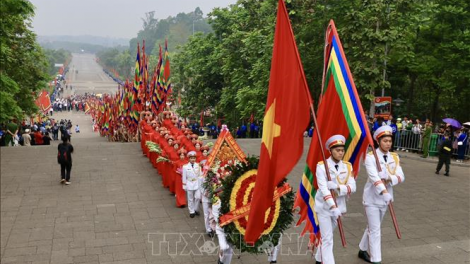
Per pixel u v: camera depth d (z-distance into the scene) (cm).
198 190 1033
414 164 1711
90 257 820
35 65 3023
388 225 995
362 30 1838
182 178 1077
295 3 2133
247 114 2802
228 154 795
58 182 1379
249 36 2670
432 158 1817
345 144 736
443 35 2392
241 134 2862
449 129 1545
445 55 2367
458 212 1099
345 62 727
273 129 595
